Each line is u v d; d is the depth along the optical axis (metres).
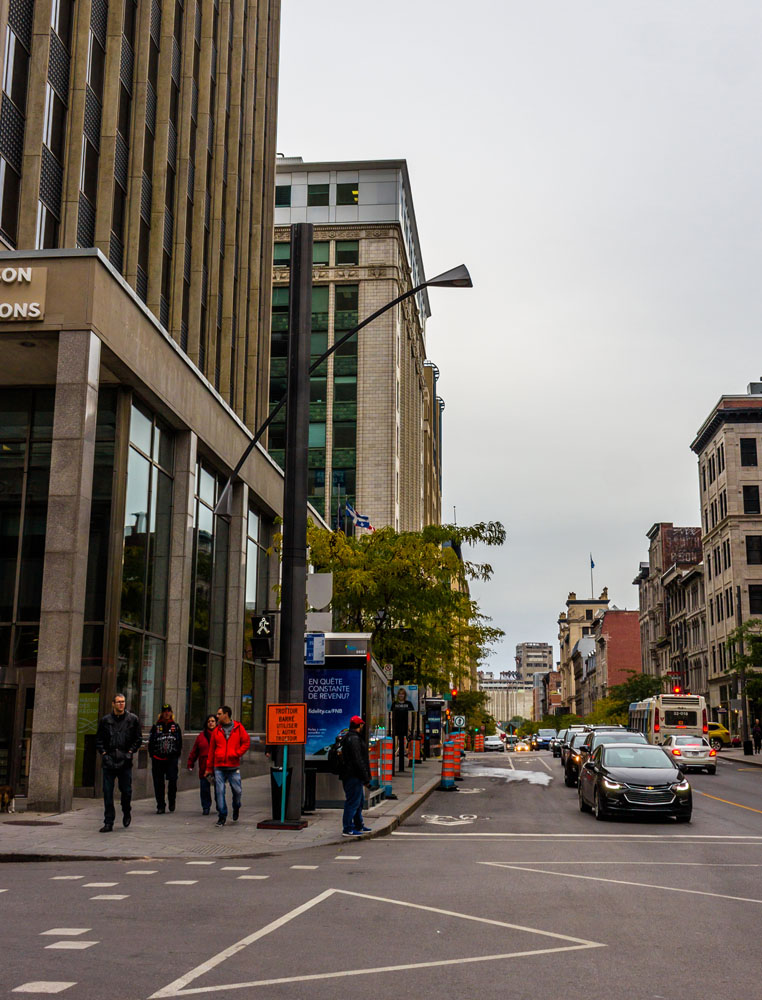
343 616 29.50
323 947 7.93
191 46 29.94
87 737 21.00
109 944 7.86
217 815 18.70
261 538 35.97
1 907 9.52
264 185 41.44
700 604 90.00
